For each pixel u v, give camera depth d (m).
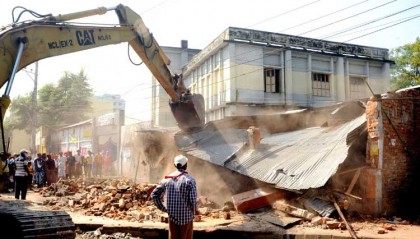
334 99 28.98
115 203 11.25
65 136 38.75
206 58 30.38
